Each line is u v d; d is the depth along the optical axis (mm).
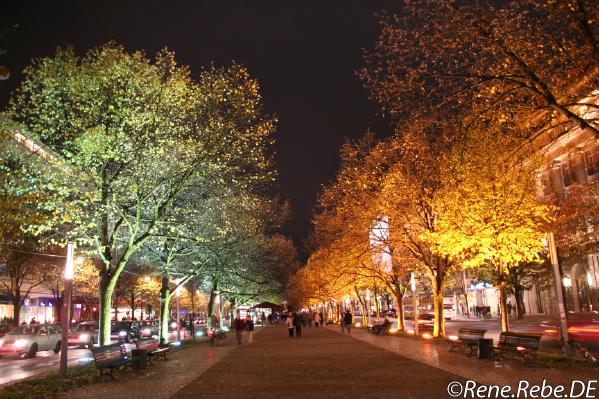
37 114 19234
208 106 21312
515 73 11586
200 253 30578
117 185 19734
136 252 29938
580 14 9367
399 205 25594
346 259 33969
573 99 11812
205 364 18922
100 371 15156
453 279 64812
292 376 14609
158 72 20578
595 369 13633
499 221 16969
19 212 15016
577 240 28547
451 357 17781
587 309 49219
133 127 19500
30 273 41750
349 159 27250
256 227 36219
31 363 23422
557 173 40719
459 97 11859
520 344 15500
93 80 18891
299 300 92438
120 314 82938
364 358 18953
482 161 15992
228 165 22453
